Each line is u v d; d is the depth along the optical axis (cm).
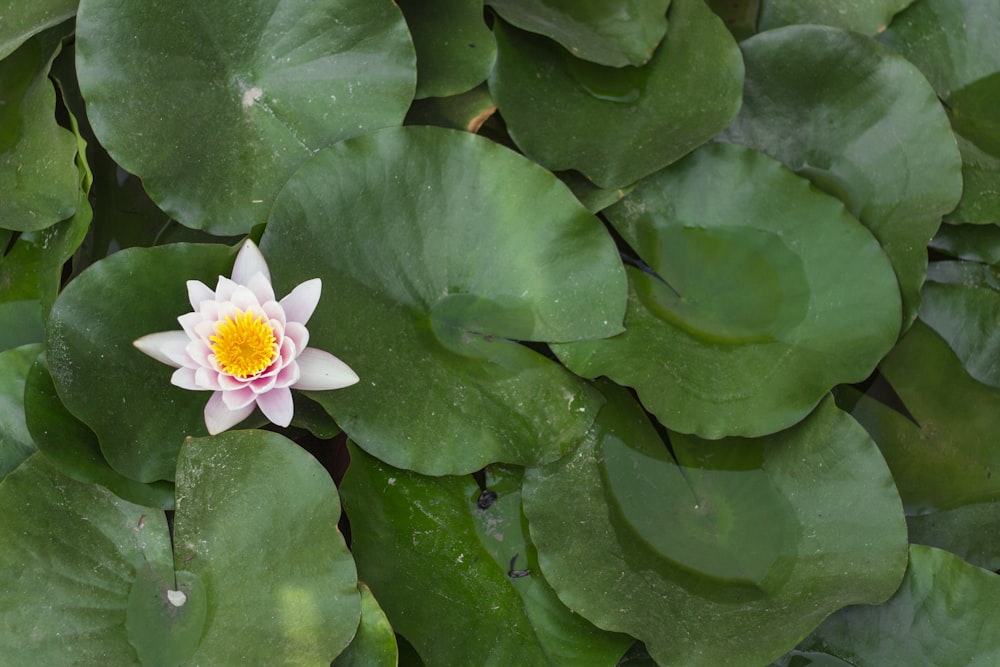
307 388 135
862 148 147
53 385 136
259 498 135
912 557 138
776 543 139
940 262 149
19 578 134
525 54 145
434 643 135
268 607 134
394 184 139
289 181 138
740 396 139
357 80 141
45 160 141
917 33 150
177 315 138
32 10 142
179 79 139
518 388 139
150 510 136
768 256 143
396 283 139
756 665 135
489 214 140
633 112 144
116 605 135
